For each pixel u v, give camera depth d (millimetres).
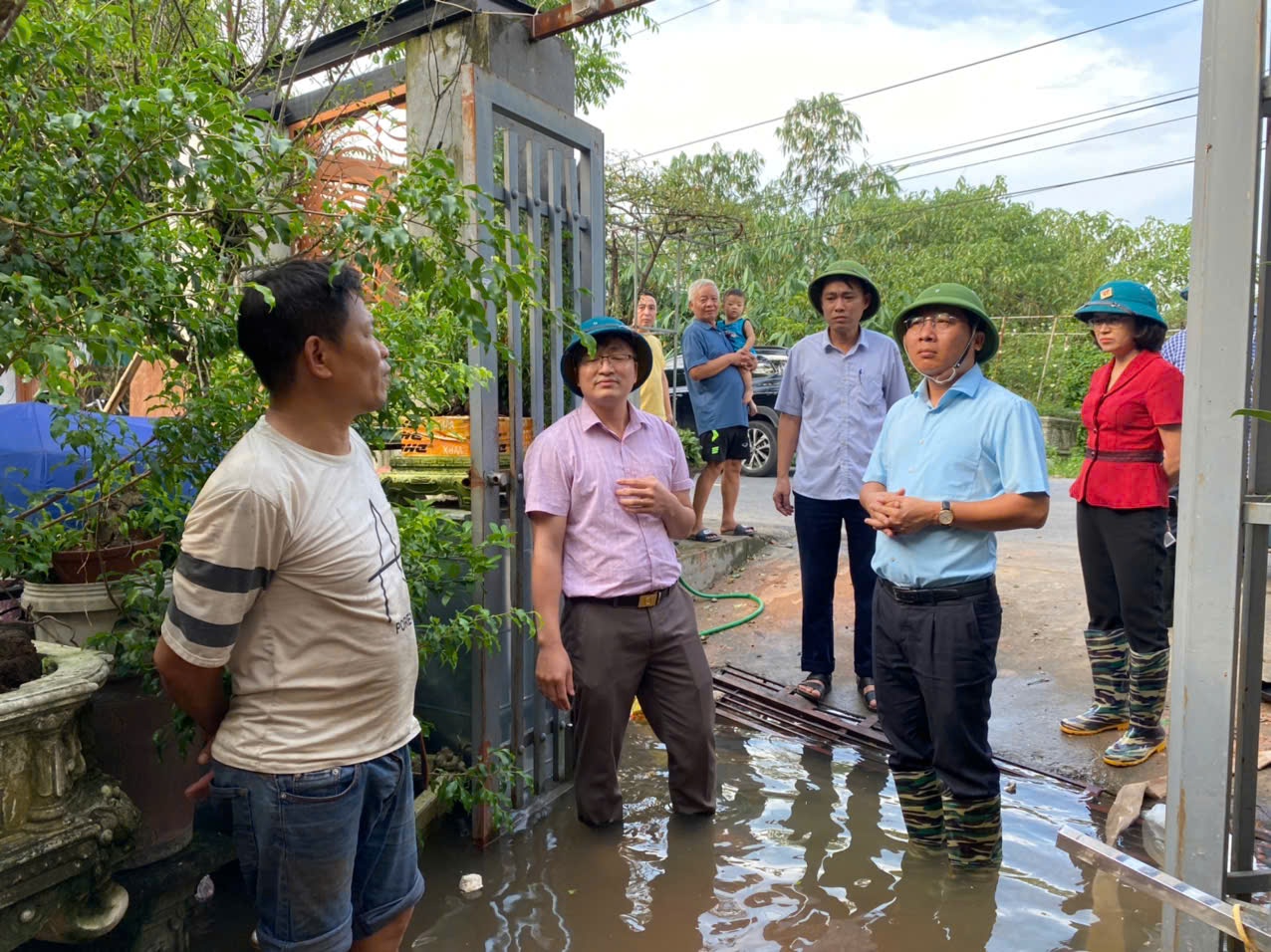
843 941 2650
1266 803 3283
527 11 4105
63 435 2438
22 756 1871
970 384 2889
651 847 3232
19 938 1883
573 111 4156
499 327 3422
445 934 2721
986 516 2695
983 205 23516
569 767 3865
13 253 1851
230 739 1752
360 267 2605
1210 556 2076
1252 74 1935
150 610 2344
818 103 21828
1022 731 4059
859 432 4281
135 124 1829
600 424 3182
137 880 2416
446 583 3123
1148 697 3666
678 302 11789
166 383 2537
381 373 1815
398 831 1955
